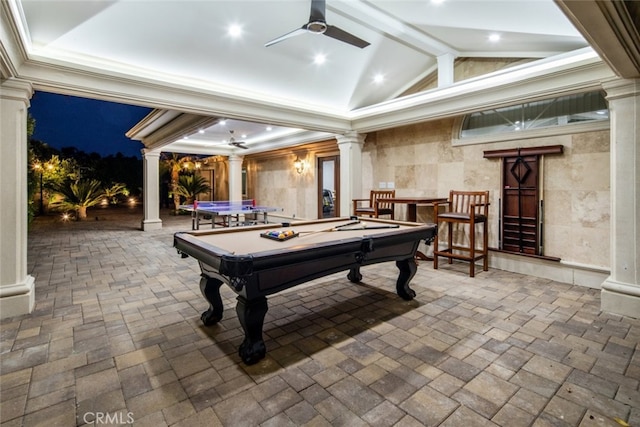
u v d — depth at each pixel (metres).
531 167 4.36
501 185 4.66
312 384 2.02
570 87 3.36
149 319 2.98
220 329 2.78
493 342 2.54
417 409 1.79
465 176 5.11
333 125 5.84
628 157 2.97
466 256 4.83
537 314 3.08
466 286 3.94
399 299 3.50
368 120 5.71
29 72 3.07
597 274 3.85
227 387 1.98
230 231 3.24
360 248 2.67
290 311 3.18
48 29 2.98
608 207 3.78
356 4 3.40
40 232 8.39
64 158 13.91
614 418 1.71
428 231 3.39
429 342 2.55
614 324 2.85
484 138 4.81
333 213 10.36
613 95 3.02
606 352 2.38
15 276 3.04
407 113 5.03
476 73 4.83
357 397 1.89
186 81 4.25
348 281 4.17
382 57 4.66
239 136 8.80
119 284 4.04
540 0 2.77
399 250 3.26
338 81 5.07
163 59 3.76
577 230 4.01
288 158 9.92
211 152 10.23
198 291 3.78
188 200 13.44
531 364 2.23
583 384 2.01
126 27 3.19
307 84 4.98
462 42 4.24
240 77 4.45
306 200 9.35
